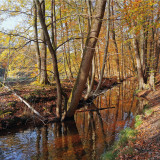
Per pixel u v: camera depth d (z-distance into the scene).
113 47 21.91
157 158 4.31
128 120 9.95
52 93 13.23
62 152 6.35
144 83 18.53
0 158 5.90
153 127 6.78
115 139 7.32
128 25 11.42
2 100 10.45
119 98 17.28
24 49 11.87
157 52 17.72
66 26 16.67
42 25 8.38
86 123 9.94
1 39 11.93
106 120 10.35
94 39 9.12
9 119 9.20
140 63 18.38
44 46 13.98
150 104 11.90
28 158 5.93
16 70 13.68
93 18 9.05
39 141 7.44
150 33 17.78
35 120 9.97
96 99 17.20
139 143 5.62
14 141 7.41
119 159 4.94
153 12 11.80
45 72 14.80
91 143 7.11
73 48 19.95
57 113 10.38
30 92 12.13
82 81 9.70
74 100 10.10
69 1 14.30
